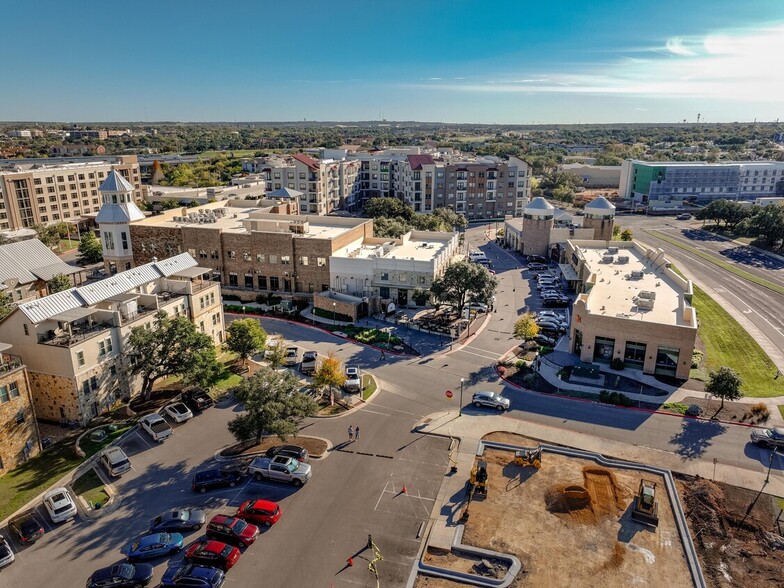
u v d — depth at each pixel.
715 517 39.38
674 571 34.69
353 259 87.31
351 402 56.19
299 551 36.47
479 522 38.81
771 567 35.12
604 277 84.00
